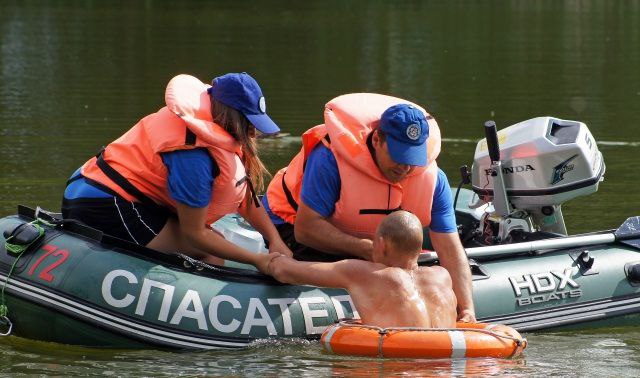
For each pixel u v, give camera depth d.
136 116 40.16
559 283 18.77
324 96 46.41
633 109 43.34
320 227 17.67
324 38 70.25
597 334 18.33
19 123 38.00
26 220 18.34
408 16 86.00
